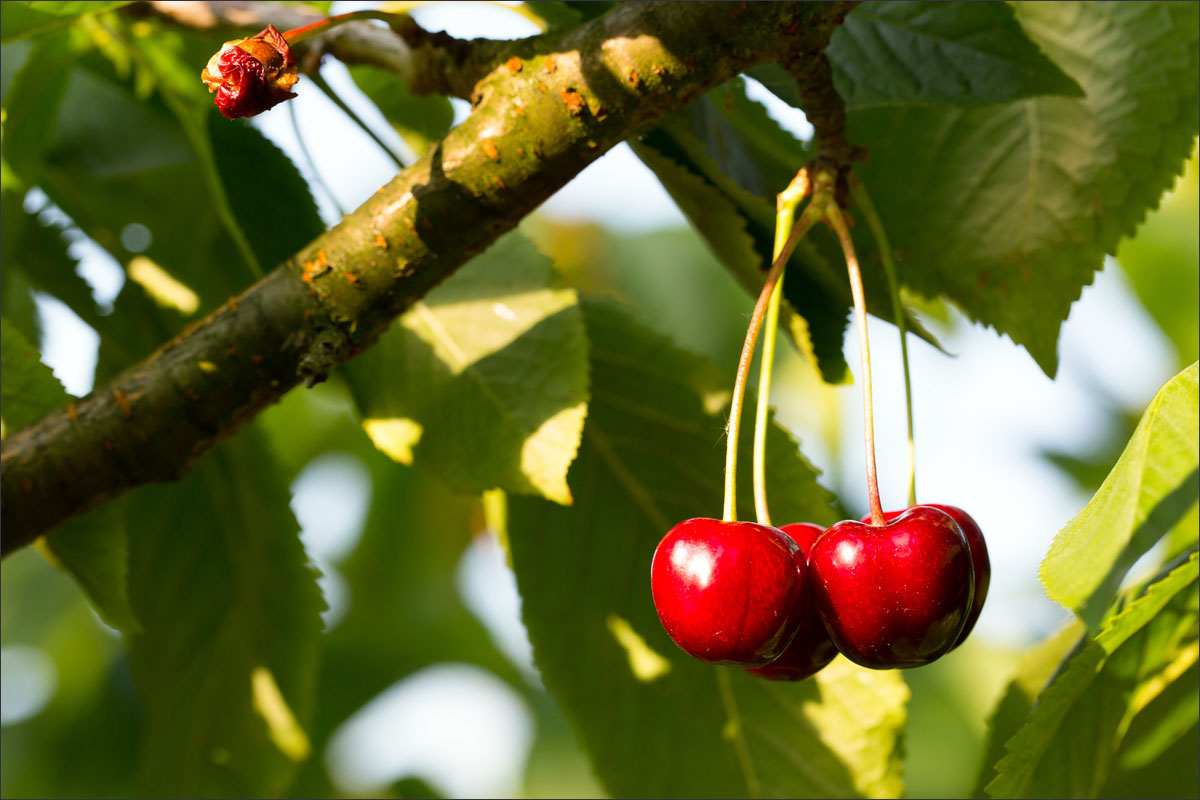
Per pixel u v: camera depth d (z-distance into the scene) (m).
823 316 0.75
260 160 0.75
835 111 0.70
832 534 0.69
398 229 0.70
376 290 0.70
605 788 0.79
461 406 0.74
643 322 0.79
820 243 0.75
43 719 1.12
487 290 0.75
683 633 0.68
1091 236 0.78
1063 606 0.65
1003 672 1.32
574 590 0.79
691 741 0.79
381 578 1.28
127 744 1.05
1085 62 0.78
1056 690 0.68
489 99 0.70
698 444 0.78
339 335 0.71
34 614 1.18
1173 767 0.74
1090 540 0.65
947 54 0.72
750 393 0.78
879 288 0.74
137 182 0.81
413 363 0.75
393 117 0.81
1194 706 0.73
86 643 1.17
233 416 0.71
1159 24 0.78
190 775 0.82
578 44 0.69
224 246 0.81
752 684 0.79
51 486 0.71
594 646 0.79
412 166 0.70
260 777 0.82
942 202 0.79
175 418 0.71
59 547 0.74
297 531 0.81
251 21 0.76
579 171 0.70
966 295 0.79
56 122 0.79
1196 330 1.17
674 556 0.68
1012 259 0.79
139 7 0.76
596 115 0.69
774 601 0.68
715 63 0.69
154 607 0.82
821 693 0.78
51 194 0.81
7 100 0.77
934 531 0.68
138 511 0.81
